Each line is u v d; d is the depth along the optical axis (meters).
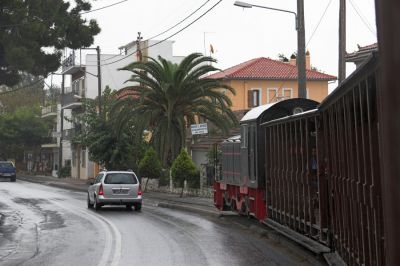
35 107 79.81
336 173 9.18
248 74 50.34
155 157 37.28
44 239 15.08
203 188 32.41
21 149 75.44
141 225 18.25
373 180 6.12
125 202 24.28
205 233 15.92
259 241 14.19
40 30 20.17
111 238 15.04
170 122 36.00
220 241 14.20
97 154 41.69
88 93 60.69
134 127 40.38
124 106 37.34
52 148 75.44
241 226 17.66
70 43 22.25
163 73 36.47
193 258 11.56
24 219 20.64
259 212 16.09
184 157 32.31
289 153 13.09
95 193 24.66
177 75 35.53
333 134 9.40
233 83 50.12
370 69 5.85
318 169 10.69
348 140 7.87
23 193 37.38
